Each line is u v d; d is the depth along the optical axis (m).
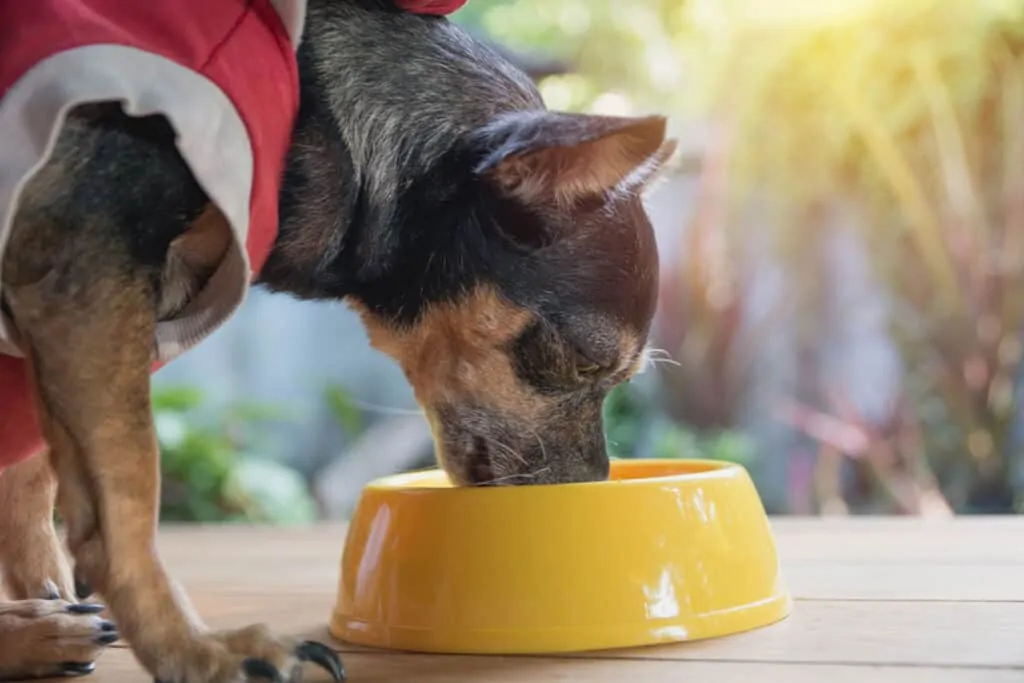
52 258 0.58
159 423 1.44
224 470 1.44
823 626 0.65
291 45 0.63
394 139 0.68
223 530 1.09
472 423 0.73
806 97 1.62
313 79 0.66
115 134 0.59
